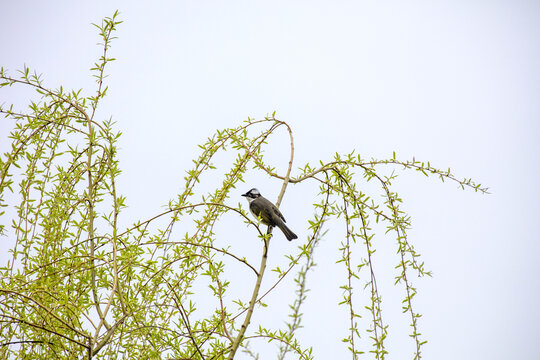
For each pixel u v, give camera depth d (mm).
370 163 8883
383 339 7391
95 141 8180
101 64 8578
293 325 6102
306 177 8672
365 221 8227
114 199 7887
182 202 8805
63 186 8234
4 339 7254
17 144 8016
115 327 7125
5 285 7020
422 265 8250
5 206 7594
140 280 8023
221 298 7680
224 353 7516
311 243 7824
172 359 7281
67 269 7570
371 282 7816
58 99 8352
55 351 7168
